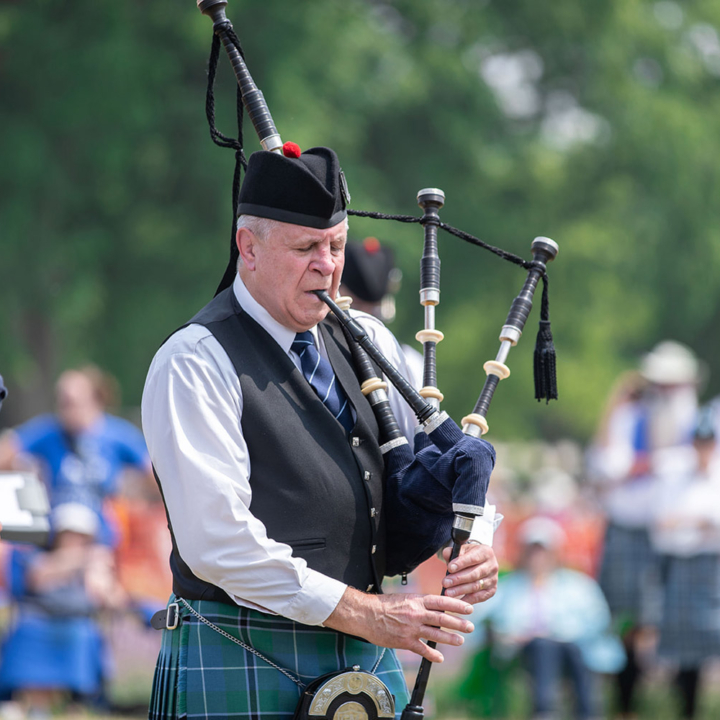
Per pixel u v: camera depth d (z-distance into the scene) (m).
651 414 23.03
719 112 62.09
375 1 54.69
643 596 22.33
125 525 23.23
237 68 8.85
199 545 7.65
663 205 62.38
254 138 45.59
